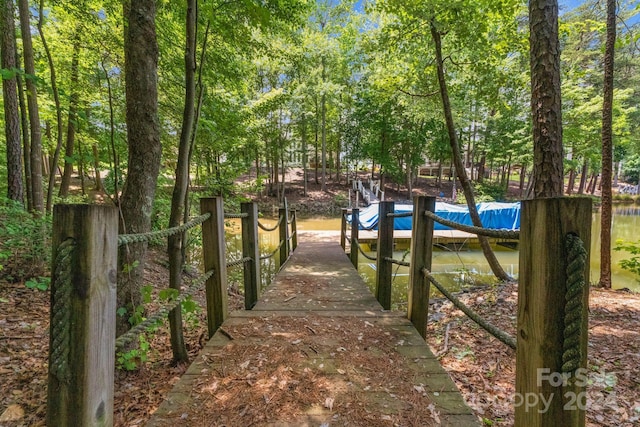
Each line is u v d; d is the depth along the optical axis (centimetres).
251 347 203
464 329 349
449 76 739
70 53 543
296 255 677
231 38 393
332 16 1805
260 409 146
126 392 195
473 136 2166
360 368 180
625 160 2839
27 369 215
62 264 87
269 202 1930
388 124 1855
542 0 351
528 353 99
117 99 458
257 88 1644
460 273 755
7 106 516
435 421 139
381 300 343
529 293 98
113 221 96
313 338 216
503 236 122
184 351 232
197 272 584
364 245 1027
